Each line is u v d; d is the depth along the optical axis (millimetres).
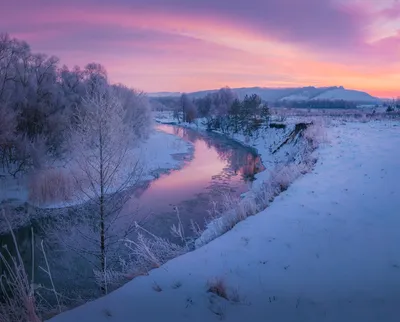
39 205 19953
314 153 15266
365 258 4902
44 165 24141
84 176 12172
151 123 52688
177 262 5266
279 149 36031
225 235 6469
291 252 5328
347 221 6559
